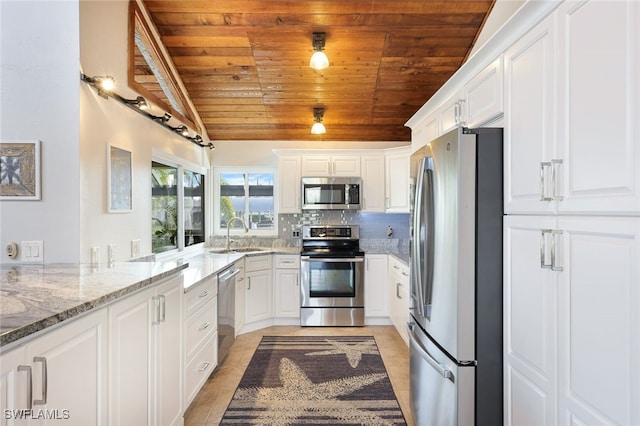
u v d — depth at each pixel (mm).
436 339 1824
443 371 1710
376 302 4090
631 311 944
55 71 1926
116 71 2303
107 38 2201
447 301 1715
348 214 4629
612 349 1005
